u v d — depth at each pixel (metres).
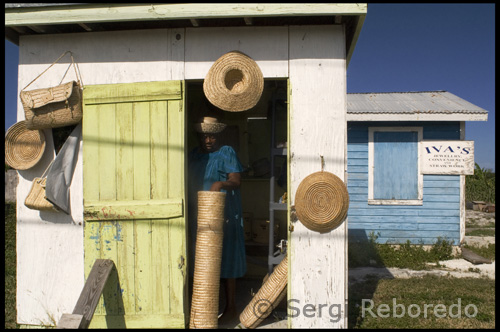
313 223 3.60
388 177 8.77
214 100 3.64
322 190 3.60
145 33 3.80
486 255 8.01
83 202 3.79
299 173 3.65
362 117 8.36
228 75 3.74
